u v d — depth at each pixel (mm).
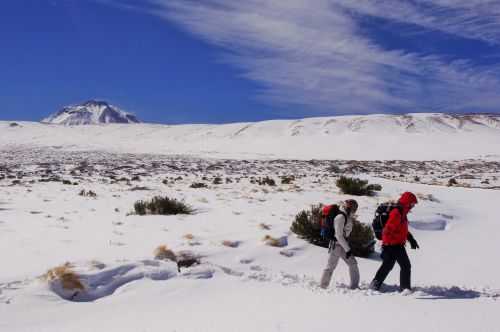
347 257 7785
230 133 104625
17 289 6328
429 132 96750
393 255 7777
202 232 10938
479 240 12984
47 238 10141
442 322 5527
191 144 93750
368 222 13250
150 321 5578
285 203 16500
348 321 5496
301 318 5613
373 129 97938
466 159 63969
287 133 99750
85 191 20562
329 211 7910
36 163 47000
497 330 5246
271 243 10023
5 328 5312
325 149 80625
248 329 5195
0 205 15914
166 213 14070
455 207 18203
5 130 111312
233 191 20391
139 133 114062
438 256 10977
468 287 8188
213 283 7297
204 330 5195
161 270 7344
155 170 37750
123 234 10648
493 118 113562
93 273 6789
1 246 9266
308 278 8461
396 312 5969
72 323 5547
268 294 6875
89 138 104688
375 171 40938
